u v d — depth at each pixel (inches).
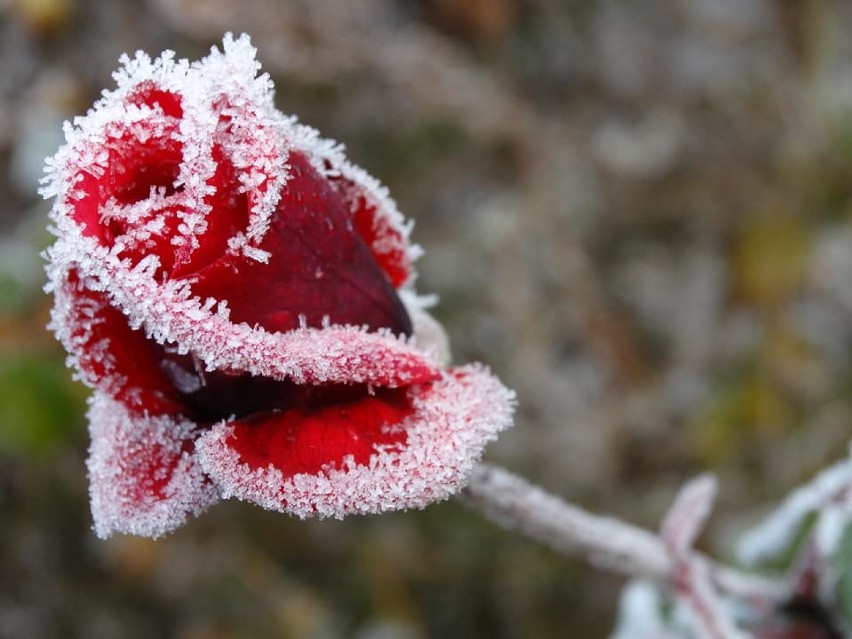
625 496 16.5
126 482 8.3
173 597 16.7
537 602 16.4
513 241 16.4
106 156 7.8
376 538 16.7
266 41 14.9
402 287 9.0
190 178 7.7
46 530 16.8
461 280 16.5
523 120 16.6
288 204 8.1
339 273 8.3
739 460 16.6
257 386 8.2
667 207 17.4
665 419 16.7
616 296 17.1
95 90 17.1
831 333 17.1
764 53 18.1
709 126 17.7
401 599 16.4
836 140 17.4
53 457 16.2
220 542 16.7
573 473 16.3
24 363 14.8
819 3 17.9
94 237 7.7
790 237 17.2
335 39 15.2
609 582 16.4
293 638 16.3
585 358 16.7
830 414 16.5
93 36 17.1
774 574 11.8
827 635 11.1
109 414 8.5
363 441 8.1
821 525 11.0
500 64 17.3
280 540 16.7
